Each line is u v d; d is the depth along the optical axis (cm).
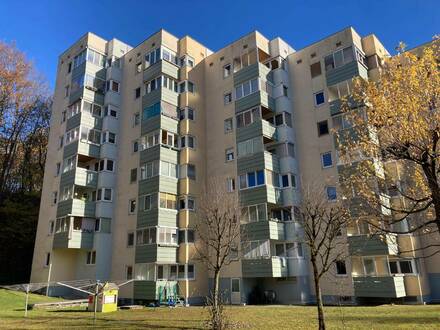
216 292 1578
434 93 1183
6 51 4088
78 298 2764
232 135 2991
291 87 3012
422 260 2316
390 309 1756
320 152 2691
